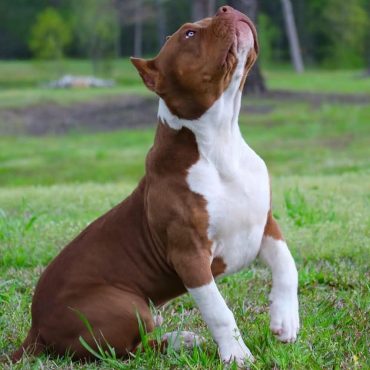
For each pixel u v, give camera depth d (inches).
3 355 324.5
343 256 461.7
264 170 308.5
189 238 294.2
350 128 1326.3
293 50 2955.2
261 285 413.4
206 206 294.0
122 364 300.2
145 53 3681.1
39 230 527.2
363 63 3346.5
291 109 1512.1
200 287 292.2
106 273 314.8
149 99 1662.2
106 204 624.4
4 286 415.5
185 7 3474.4
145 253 313.7
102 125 1469.0
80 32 2534.5
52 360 310.8
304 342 312.0
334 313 356.2
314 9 3513.8
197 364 295.0
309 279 415.8
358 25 3321.9
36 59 2442.2
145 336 308.2
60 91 1854.1
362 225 513.0
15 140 1354.6
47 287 319.6
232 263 305.9
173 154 299.6
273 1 3617.1
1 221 531.2
